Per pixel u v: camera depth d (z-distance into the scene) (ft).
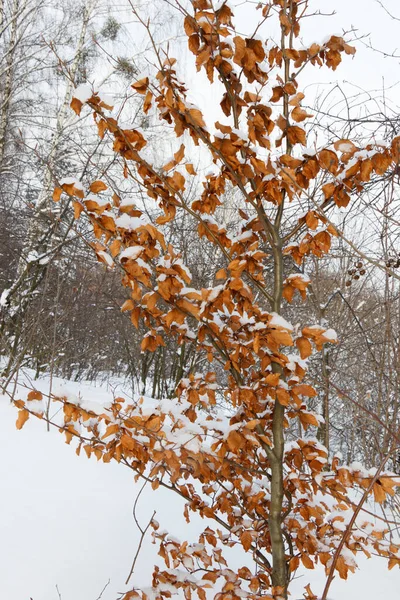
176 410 4.74
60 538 8.39
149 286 4.24
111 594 6.93
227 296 4.10
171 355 30.14
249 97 4.45
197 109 4.20
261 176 4.56
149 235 4.41
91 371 35.29
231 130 4.17
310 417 4.77
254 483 5.79
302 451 4.90
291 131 4.57
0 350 23.17
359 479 4.61
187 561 4.96
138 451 4.54
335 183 4.46
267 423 5.23
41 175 24.23
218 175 4.95
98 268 25.79
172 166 4.61
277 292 4.81
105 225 4.25
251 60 4.19
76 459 12.89
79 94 3.98
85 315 27.81
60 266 25.63
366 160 4.20
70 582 7.14
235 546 9.17
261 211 4.71
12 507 9.32
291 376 4.77
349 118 9.97
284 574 4.74
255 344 4.00
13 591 6.70
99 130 4.33
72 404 4.52
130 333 33.30
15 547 7.86
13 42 24.47
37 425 15.67
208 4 4.35
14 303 22.66
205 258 22.71
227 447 4.51
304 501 4.81
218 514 10.50
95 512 9.65
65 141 22.75
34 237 22.29
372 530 4.65
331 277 16.62
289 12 4.81
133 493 11.00
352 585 8.31
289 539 5.23
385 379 10.74
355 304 15.74
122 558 8.05
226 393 5.16
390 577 8.79
